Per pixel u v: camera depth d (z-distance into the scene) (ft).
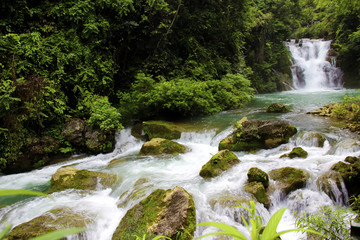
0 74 24.07
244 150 24.27
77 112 29.68
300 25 96.12
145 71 38.81
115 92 36.63
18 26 28.14
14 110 23.58
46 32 29.53
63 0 30.89
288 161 20.26
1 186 20.79
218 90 42.27
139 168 22.45
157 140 26.61
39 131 26.14
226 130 28.30
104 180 20.33
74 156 27.04
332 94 56.54
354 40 69.10
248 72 55.88
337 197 15.75
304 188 16.98
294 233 13.83
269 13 76.54
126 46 37.73
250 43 71.67
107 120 27.43
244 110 40.75
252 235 2.79
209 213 14.99
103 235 14.73
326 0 40.22
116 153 28.02
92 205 17.06
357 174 15.81
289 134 24.58
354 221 8.58
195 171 21.26
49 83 26.45
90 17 31.63
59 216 15.25
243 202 15.43
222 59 52.54
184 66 44.19
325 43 78.48
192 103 34.73
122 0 33.37
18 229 13.73
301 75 76.69
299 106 40.98
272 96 58.13
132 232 13.41
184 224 12.91
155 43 41.09
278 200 16.52
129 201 16.70
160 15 40.34
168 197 14.55
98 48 33.17
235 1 51.90
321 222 9.04
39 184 21.06
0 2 26.71
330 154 20.89
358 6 34.73
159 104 34.88
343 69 73.36
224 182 18.44
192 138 29.14
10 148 23.36
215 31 51.90
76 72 30.42
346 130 24.36
